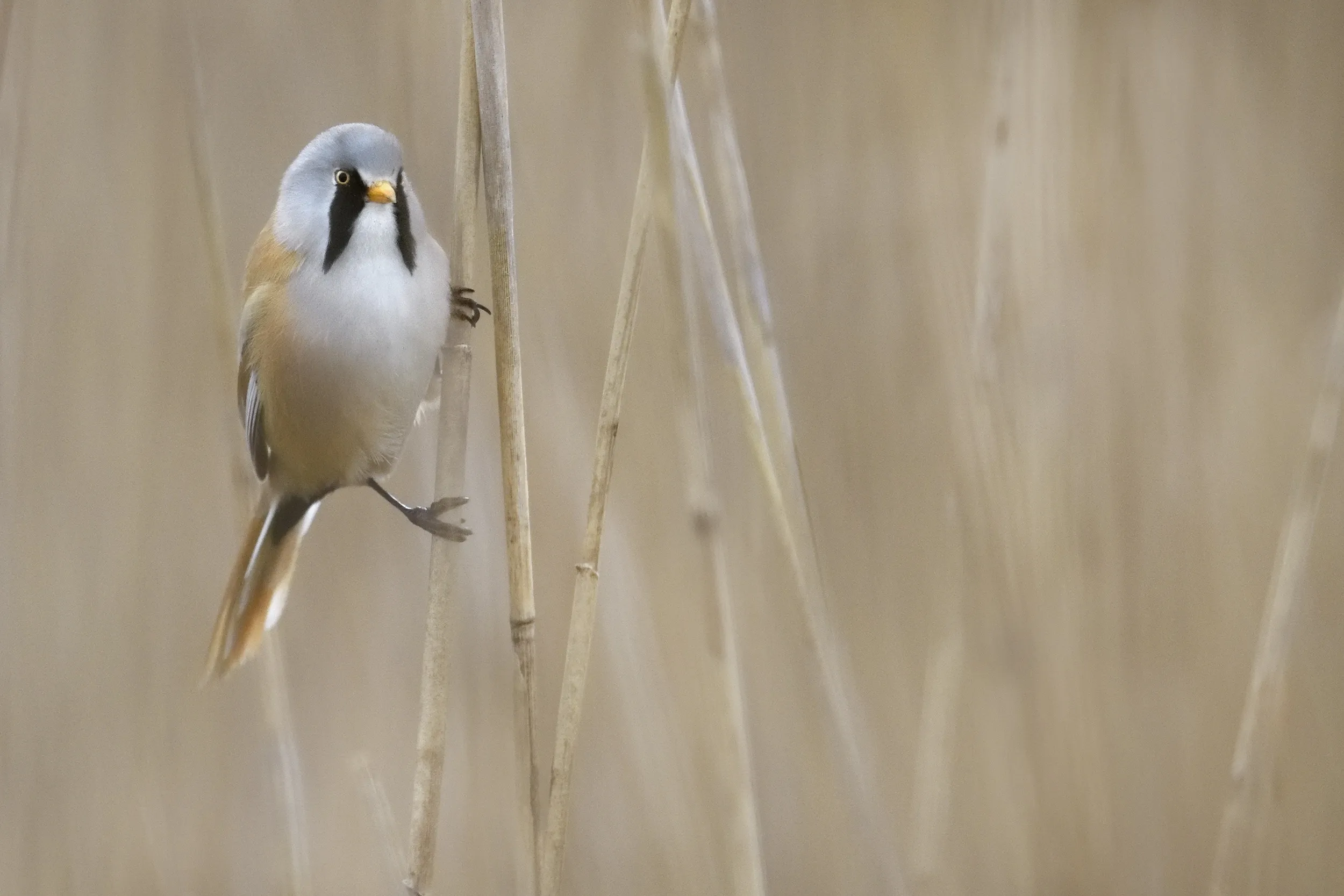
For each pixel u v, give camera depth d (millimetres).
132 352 8289
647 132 4422
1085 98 7906
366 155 5633
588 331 7676
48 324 8117
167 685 8320
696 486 4652
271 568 6344
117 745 8078
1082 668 6379
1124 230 7973
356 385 5746
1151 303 8125
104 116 8195
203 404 8500
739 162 5160
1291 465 8398
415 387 5824
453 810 7602
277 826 6066
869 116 8305
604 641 6973
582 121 7930
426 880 4812
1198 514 8117
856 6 8414
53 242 8141
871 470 7977
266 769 8227
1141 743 7500
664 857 6785
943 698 6648
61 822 7840
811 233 8250
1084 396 7602
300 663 8344
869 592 7902
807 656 4949
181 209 8297
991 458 6297
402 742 8234
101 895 7801
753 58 8508
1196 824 7797
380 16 7684
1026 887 6438
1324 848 7711
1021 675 6332
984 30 7586
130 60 8195
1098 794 6383
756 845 4766
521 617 4668
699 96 8281
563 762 4684
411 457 8305
